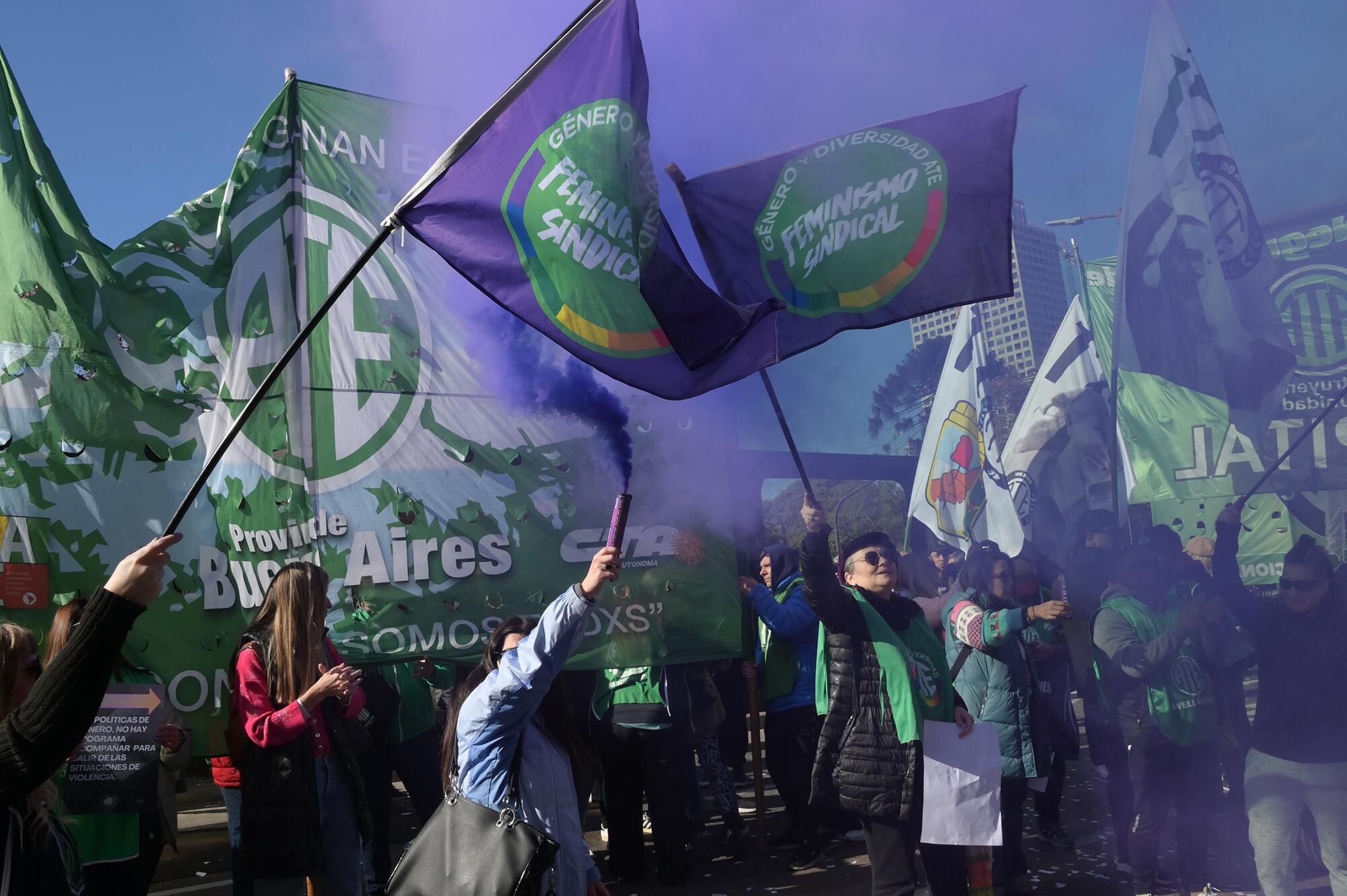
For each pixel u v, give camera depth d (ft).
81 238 15.15
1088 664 21.58
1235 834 19.70
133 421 14.94
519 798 9.70
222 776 14.75
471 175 11.03
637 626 17.52
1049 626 20.24
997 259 13.51
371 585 16.05
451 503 16.56
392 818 25.89
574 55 11.51
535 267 11.09
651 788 18.26
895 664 13.43
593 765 10.89
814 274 14.19
